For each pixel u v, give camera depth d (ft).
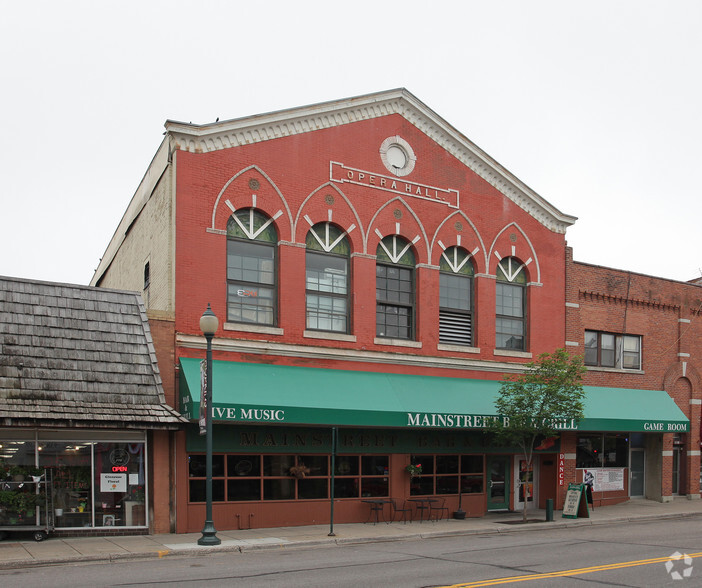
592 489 85.66
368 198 72.64
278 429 64.08
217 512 60.34
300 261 67.82
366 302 71.26
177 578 39.17
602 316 89.56
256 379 62.08
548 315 84.28
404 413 66.44
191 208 62.75
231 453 61.67
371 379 69.31
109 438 56.18
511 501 79.56
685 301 98.12
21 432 53.16
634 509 82.84
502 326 81.41
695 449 96.32
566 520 71.77
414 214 75.41
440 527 64.95
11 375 51.75
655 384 93.66
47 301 56.24
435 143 78.07
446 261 77.82
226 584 37.14
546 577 39.22
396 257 74.69
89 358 55.52
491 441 76.69
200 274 62.49
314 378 65.72
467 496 74.54
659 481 91.81
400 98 75.56
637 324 92.89
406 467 70.28
